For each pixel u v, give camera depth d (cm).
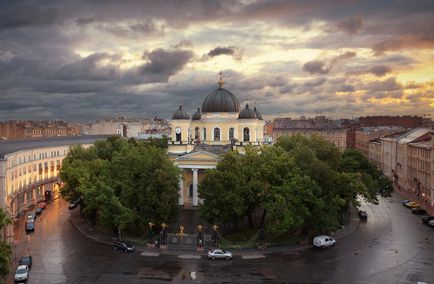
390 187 10925
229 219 7969
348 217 9806
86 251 7344
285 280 5975
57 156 13400
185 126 12112
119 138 12662
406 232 8575
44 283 5872
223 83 12425
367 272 6269
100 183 7975
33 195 11769
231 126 11931
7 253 5141
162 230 7856
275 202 7525
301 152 8606
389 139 16450
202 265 6619
